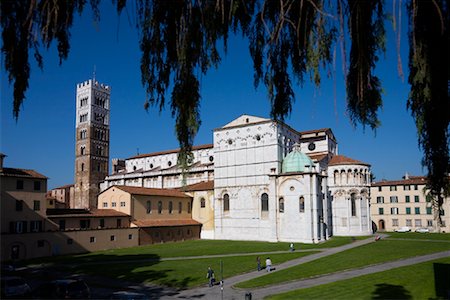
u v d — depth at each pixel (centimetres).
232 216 10431
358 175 10500
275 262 6062
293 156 9456
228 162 10681
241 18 1370
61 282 3531
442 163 1560
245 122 10612
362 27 1121
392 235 10238
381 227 13738
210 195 11106
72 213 8519
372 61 1146
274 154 9950
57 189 17312
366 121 1225
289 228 9181
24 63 1355
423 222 13062
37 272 5409
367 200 10600
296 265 5703
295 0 1195
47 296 3497
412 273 4697
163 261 6334
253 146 10300
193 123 1326
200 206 11312
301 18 1197
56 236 7356
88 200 15400
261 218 9900
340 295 3616
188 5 1290
